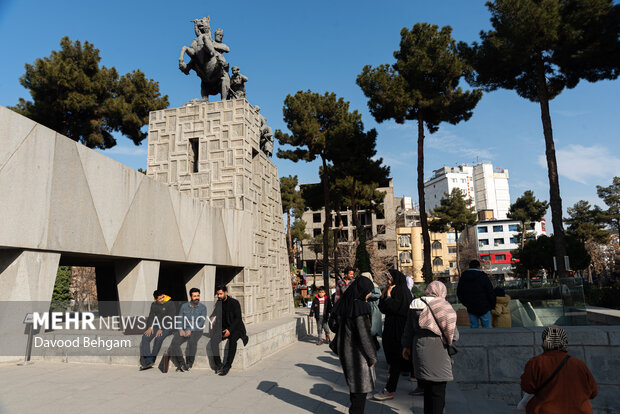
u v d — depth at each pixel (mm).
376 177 27969
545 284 8961
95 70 23578
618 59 17562
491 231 83688
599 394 5898
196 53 15875
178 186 15125
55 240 7359
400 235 73750
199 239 12133
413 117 25000
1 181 6430
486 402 5914
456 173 104938
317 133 27891
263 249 16688
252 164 15984
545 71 21031
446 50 21828
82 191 8023
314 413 5090
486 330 6449
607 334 5973
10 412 4766
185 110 15648
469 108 23406
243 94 17000
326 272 28438
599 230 56719
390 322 6035
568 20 17406
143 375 7004
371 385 4648
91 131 23422
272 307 16891
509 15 17328
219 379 6863
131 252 9297
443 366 4277
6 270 6875
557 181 18219
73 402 5262
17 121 6734
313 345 11461
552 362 3418
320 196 32531
